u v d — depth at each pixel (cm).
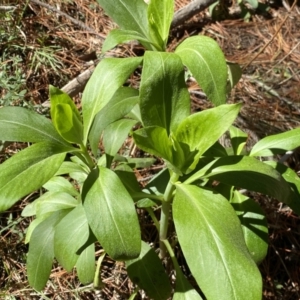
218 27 95
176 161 42
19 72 76
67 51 84
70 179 70
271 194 43
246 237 49
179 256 64
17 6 86
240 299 38
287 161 74
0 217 67
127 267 51
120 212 41
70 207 53
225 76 45
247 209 50
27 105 72
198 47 46
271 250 67
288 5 100
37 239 51
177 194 43
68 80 81
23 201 69
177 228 41
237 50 91
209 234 40
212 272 39
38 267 51
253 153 51
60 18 89
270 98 82
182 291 49
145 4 53
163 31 50
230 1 99
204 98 81
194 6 92
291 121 79
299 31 95
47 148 43
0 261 65
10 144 71
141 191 52
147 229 66
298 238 68
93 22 91
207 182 52
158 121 43
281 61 88
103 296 63
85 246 46
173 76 43
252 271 39
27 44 82
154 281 50
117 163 66
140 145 40
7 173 40
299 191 50
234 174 44
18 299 62
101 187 42
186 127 41
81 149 45
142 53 87
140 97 43
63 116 42
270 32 95
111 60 46
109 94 44
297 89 84
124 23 52
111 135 51
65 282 63
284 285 65
